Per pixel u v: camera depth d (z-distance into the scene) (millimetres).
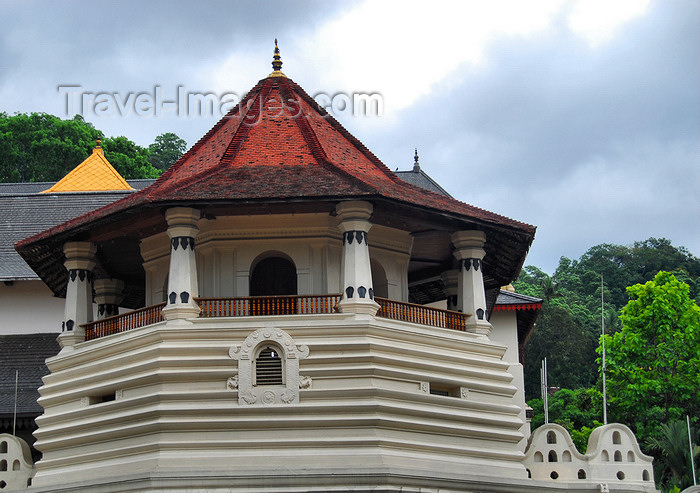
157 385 27578
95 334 30547
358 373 27422
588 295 102812
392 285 31312
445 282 34031
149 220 29781
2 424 34812
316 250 30000
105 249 32469
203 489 26109
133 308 38125
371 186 28406
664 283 61969
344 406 27031
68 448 29281
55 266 33750
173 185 29125
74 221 30875
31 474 30625
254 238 30141
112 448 28297
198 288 29797
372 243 31016
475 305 30578
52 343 39594
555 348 81625
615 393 60188
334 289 29781
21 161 77062
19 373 37781
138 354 28062
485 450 29031
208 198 27922
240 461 26766
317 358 27438
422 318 29891
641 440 58750
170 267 28516
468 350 29844
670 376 58938
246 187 28641
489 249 32719
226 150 31234
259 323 27969
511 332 42750
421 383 28328
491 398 29719
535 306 42656
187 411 27078
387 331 28188
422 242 32500
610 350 60469
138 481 26281
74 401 29516
